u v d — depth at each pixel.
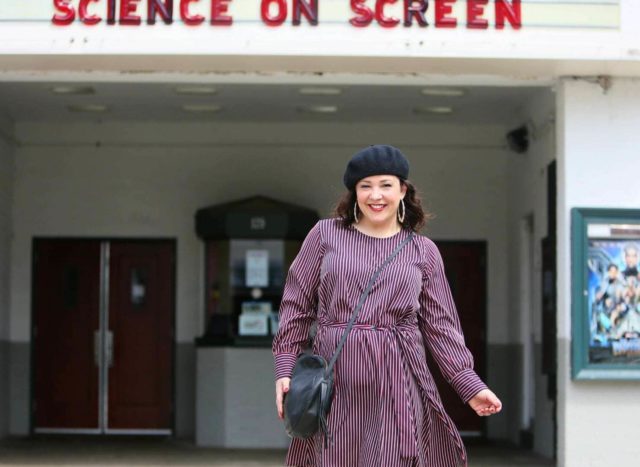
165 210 13.77
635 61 9.07
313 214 12.91
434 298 4.54
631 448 9.29
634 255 9.38
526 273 12.98
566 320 9.41
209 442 12.66
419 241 4.53
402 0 9.03
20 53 8.95
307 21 9.01
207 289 13.05
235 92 11.85
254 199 13.09
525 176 12.78
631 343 9.31
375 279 4.38
